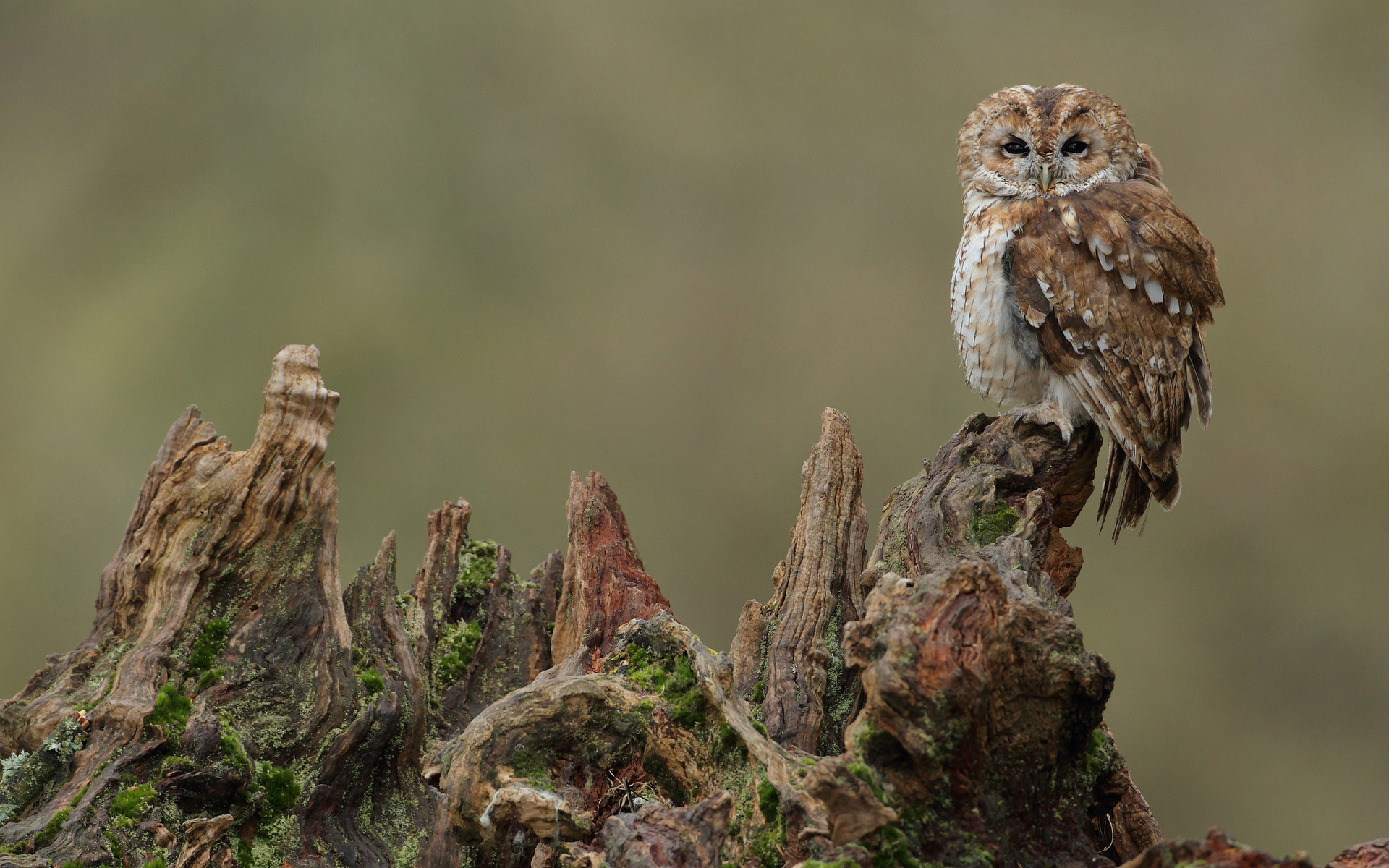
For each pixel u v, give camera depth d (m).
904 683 15.27
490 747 16.03
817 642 16.12
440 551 16.30
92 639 16.16
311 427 16.16
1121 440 16.36
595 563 16.22
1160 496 16.39
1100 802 16.05
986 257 16.41
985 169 16.47
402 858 16.12
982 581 15.96
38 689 16.14
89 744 16.09
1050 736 15.98
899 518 16.17
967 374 16.45
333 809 16.12
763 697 16.11
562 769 16.05
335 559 16.17
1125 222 16.38
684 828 15.96
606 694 16.05
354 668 16.17
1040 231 16.39
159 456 16.19
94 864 16.03
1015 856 15.97
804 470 16.19
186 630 16.14
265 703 16.12
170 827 16.06
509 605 16.30
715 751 16.03
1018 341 16.41
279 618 16.16
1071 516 16.36
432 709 16.22
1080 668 15.97
